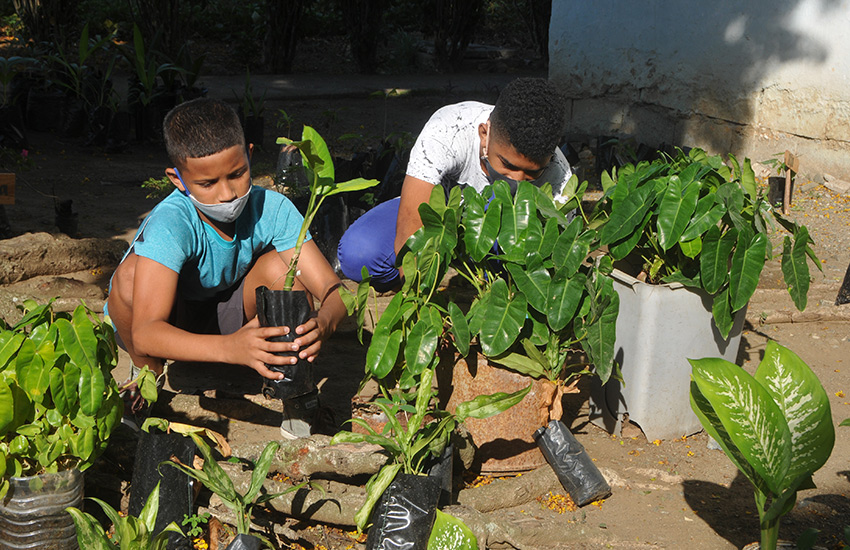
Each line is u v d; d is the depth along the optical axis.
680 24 9.19
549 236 2.53
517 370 2.56
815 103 7.87
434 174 2.89
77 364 2.00
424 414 2.23
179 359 2.37
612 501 2.58
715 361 1.93
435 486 2.12
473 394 2.59
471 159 2.96
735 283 2.69
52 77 10.27
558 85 11.08
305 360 2.41
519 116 2.52
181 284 2.78
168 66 9.70
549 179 3.05
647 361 2.92
